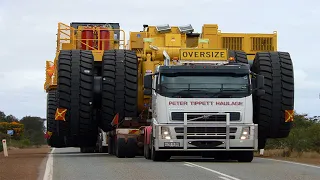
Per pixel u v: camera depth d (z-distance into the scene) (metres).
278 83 23.95
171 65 20.89
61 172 17.00
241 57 25.14
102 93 25.08
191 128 20.30
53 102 33.62
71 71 24.83
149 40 26.44
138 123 25.45
